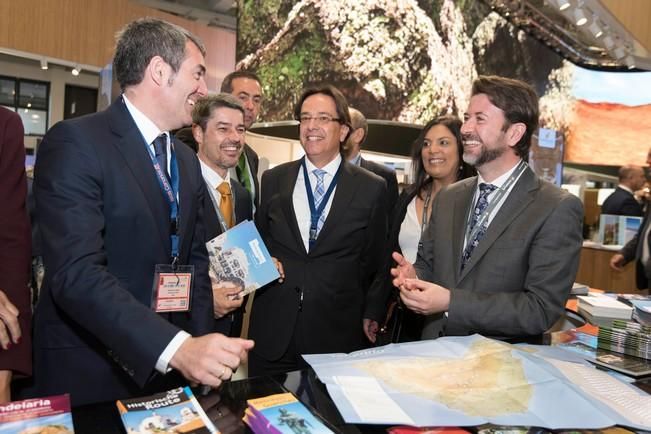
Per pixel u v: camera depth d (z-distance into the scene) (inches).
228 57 245.9
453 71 194.2
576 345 47.6
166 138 49.4
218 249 66.7
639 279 128.3
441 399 31.3
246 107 112.3
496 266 54.1
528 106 55.2
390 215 114.3
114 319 36.3
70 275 37.7
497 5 203.8
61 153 41.2
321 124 76.0
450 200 63.5
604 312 64.4
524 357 37.7
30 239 50.4
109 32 195.6
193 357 33.4
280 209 78.4
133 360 35.7
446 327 51.8
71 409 29.6
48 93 304.5
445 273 59.2
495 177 57.9
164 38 43.7
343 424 28.9
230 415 29.9
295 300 73.7
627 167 193.0
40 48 174.7
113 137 43.8
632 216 184.1
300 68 177.5
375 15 177.9
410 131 214.2
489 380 34.0
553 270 51.1
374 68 178.7
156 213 45.0
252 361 76.2
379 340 83.5
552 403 31.4
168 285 45.3
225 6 280.7
